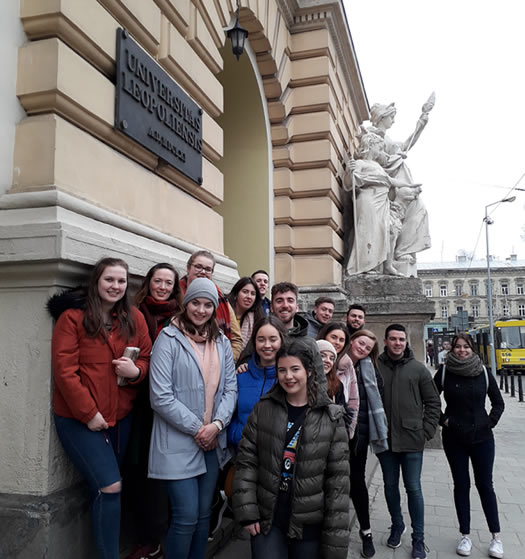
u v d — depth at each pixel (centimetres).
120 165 342
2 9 282
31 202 270
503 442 797
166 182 409
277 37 736
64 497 256
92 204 305
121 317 257
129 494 302
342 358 370
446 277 6550
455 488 391
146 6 382
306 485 237
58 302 248
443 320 6488
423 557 365
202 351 280
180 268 372
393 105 911
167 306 304
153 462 262
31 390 259
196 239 455
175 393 267
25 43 296
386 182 851
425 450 722
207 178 481
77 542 259
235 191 767
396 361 395
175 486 257
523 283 6334
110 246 294
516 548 389
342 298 748
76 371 241
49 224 259
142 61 362
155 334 298
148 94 368
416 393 383
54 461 256
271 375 299
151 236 361
